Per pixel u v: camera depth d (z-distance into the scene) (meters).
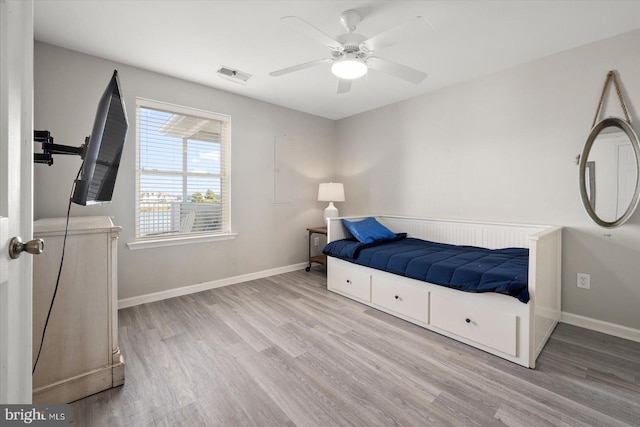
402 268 2.42
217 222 3.38
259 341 2.10
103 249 1.57
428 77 2.96
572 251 2.41
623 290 2.20
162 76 2.89
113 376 1.58
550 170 2.52
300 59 2.61
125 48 2.41
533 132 2.61
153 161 2.90
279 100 3.68
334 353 1.95
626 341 2.12
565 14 1.94
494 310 1.92
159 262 2.93
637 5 1.84
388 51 2.44
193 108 3.10
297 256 4.16
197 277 3.20
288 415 1.40
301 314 2.58
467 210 3.08
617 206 2.20
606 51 2.23
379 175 3.97
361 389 1.58
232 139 3.42
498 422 1.35
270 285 3.43
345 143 4.44
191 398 1.51
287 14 1.98
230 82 3.10
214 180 3.35
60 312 1.45
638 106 2.11
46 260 1.42
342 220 3.34
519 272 1.92
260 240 3.74
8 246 0.64
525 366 1.79
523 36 2.21
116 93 1.27
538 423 1.34
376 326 2.35
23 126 0.72
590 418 1.37
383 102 3.75
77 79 2.45
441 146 3.29
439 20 2.02
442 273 2.16
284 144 3.95
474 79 2.99
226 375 1.71
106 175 1.45
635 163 2.12
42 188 2.31
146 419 1.37
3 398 0.63
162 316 2.53
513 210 2.75
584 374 1.71
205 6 1.89
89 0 1.82
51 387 1.42
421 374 1.72
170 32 2.18
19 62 0.69
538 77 2.57
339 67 2.00
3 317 0.63
